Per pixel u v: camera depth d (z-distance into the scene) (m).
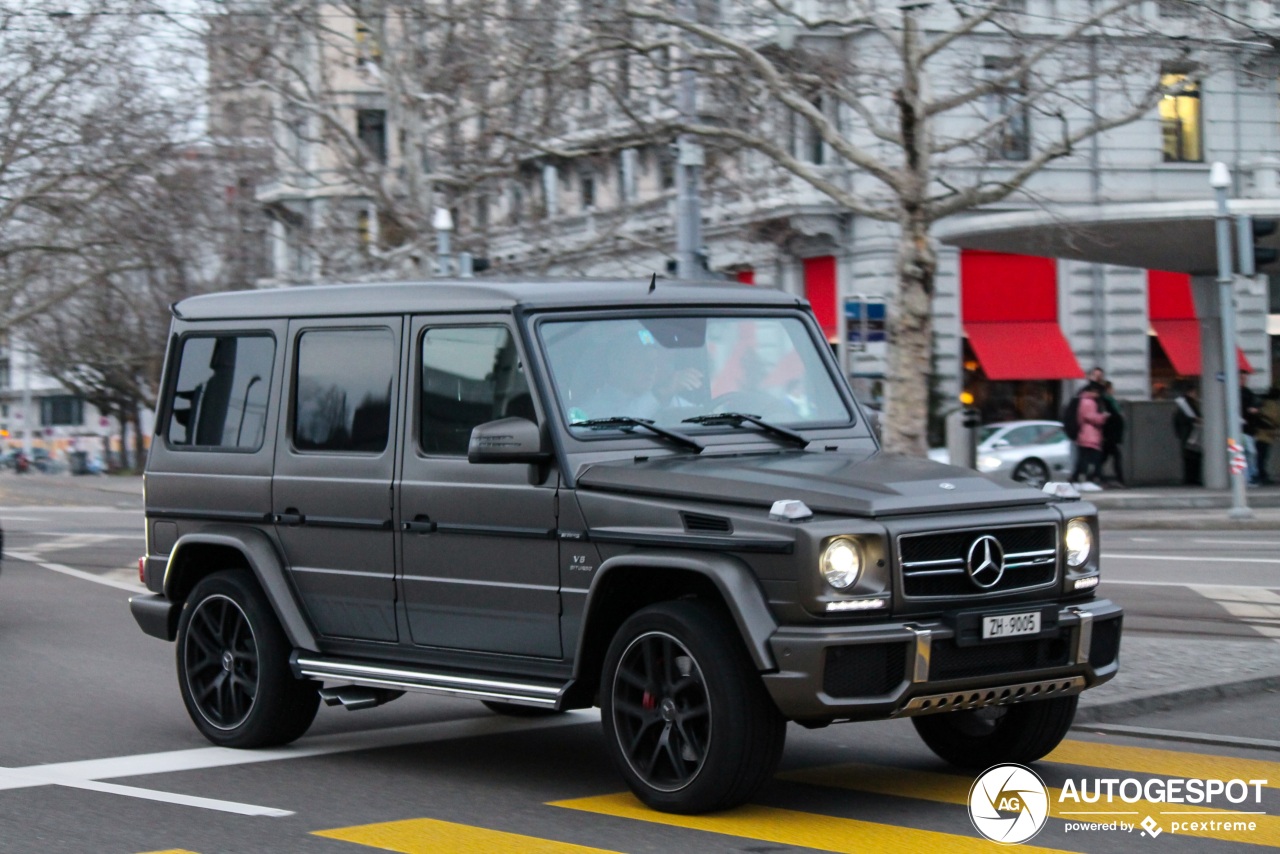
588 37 24.84
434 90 30.92
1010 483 6.41
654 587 6.45
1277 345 38.97
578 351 6.85
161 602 8.33
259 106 33.94
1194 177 35.88
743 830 5.91
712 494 6.09
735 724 5.86
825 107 34.25
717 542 5.93
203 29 31.88
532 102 30.39
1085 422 28.00
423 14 30.14
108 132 32.69
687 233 19.25
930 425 35.41
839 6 26.97
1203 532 21.61
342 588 7.42
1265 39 21.97
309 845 5.82
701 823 6.01
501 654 6.81
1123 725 8.11
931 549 5.96
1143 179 35.56
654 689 6.16
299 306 7.84
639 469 6.45
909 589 5.88
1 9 32.31
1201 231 26.08
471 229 32.12
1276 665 9.46
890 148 33.06
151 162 33.50
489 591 6.78
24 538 24.50
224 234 38.97
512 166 30.38
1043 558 6.24
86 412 99.69
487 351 6.91
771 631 5.76
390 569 7.20
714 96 25.31
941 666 5.87
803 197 34.44
